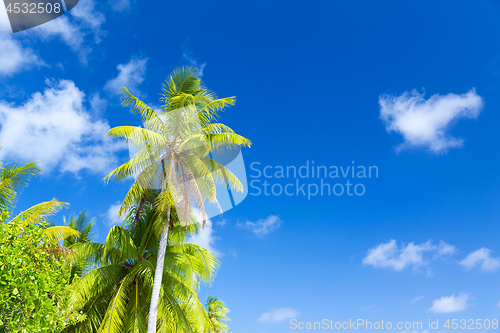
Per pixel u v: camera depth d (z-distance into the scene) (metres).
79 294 12.22
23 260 7.68
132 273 13.53
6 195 11.03
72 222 17.44
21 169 11.27
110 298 13.62
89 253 13.88
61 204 11.92
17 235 8.15
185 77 14.64
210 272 14.83
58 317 8.07
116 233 14.01
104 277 13.38
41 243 8.77
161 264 12.70
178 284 14.10
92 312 12.97
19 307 7.21
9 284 7.14
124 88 12.70
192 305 13.73
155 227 14.05
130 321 12.75
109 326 11.71
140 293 14.08
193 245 15.32
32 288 7.39
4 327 6.96
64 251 11.74
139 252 14.88
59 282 8.58
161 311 13.25
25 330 7.04
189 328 13.31
